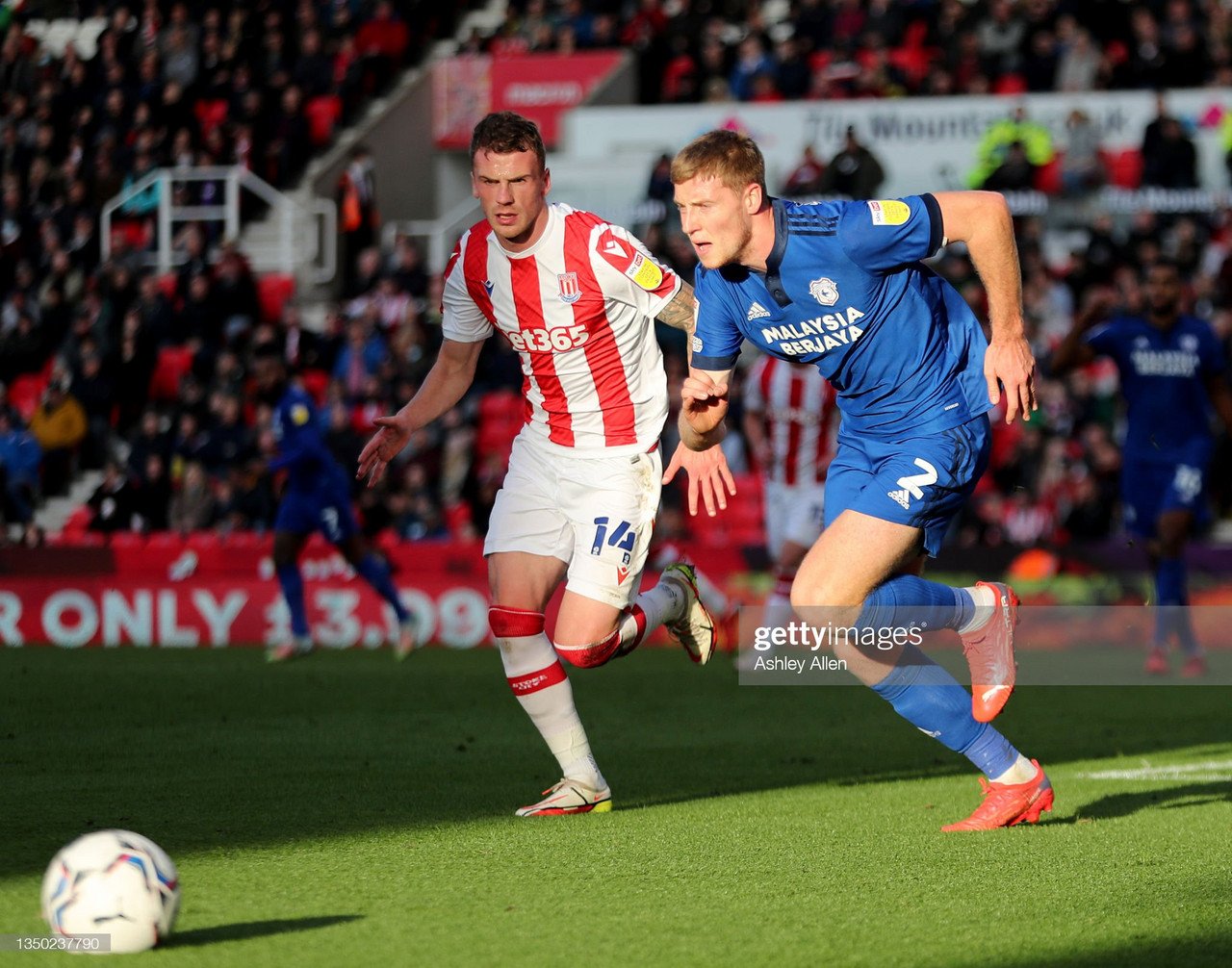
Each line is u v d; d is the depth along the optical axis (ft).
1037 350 172.24
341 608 157.38
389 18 258.57
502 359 192.24
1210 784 70.44
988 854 53.72
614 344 63.16
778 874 50.47
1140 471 122.01
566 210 62.64
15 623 165.37
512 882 49.06
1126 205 192.24
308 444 135.64
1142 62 203.00
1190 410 120.37
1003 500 160.15
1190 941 41.57
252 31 253.65
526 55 237.04
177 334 210.18
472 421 185.78
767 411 122.42
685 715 100.37
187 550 164.86
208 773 74.43
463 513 177.47
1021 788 58.85
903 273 56.85
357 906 45.57
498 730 91.25
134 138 244.83
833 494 59.72
